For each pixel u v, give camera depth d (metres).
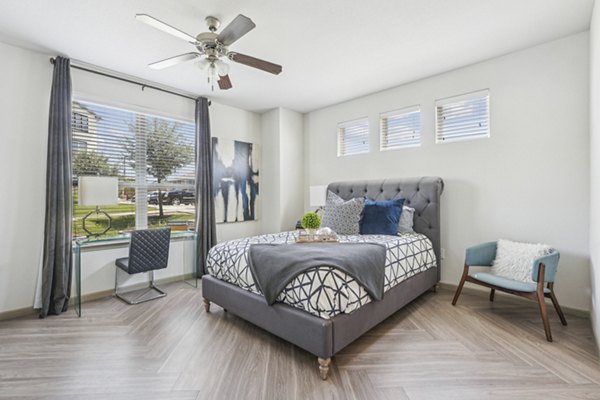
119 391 1.68
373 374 1.82
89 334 2.39
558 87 2.71
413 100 3.70
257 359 2.01
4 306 2.71
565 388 1.67
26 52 2.82
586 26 2.49
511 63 2.96
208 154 4.14
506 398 1.59
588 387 1.68
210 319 2.68
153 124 3.77
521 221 2.93
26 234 2.83
